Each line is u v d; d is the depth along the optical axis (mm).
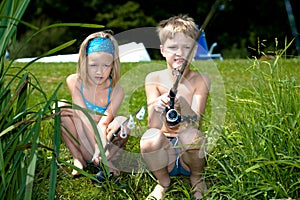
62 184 3684
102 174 3648
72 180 3752
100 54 3725
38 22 18219
